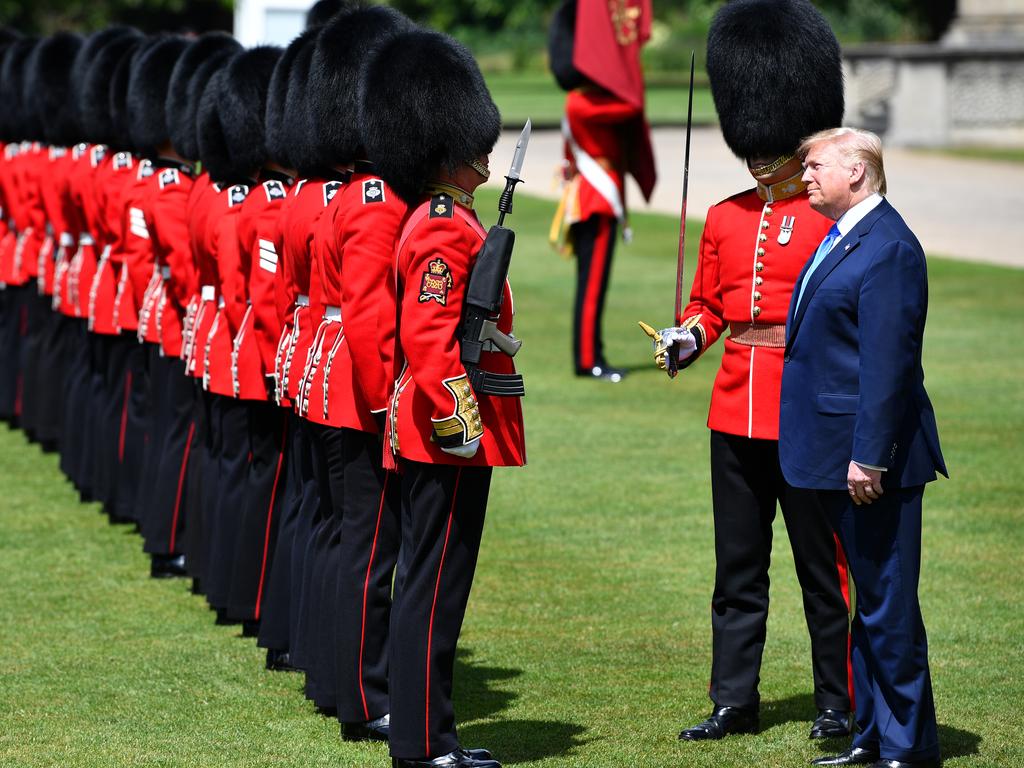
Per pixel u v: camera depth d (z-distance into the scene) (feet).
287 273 56.03
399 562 48.42
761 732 51.80
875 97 285.84
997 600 65.57
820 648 51.16
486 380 46.80
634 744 50.72
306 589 55.11
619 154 115.55
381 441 51.16
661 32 536.83
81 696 55.77
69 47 89.20
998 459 88.99
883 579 46.19
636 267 163.94
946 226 186.70
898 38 470.80
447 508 47.09
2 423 105.40
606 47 113.19
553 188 118.21
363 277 48.47
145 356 77.25
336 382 51.37
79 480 85.40
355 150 52.70
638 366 119.34
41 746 50.85
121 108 76.54
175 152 71.46
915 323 45.34
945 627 62.28
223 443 64.03
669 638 61.77
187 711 54.34
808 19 50.65
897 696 46.29
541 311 142.72
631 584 68.64
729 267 51.08
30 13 338.54
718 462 51.60
